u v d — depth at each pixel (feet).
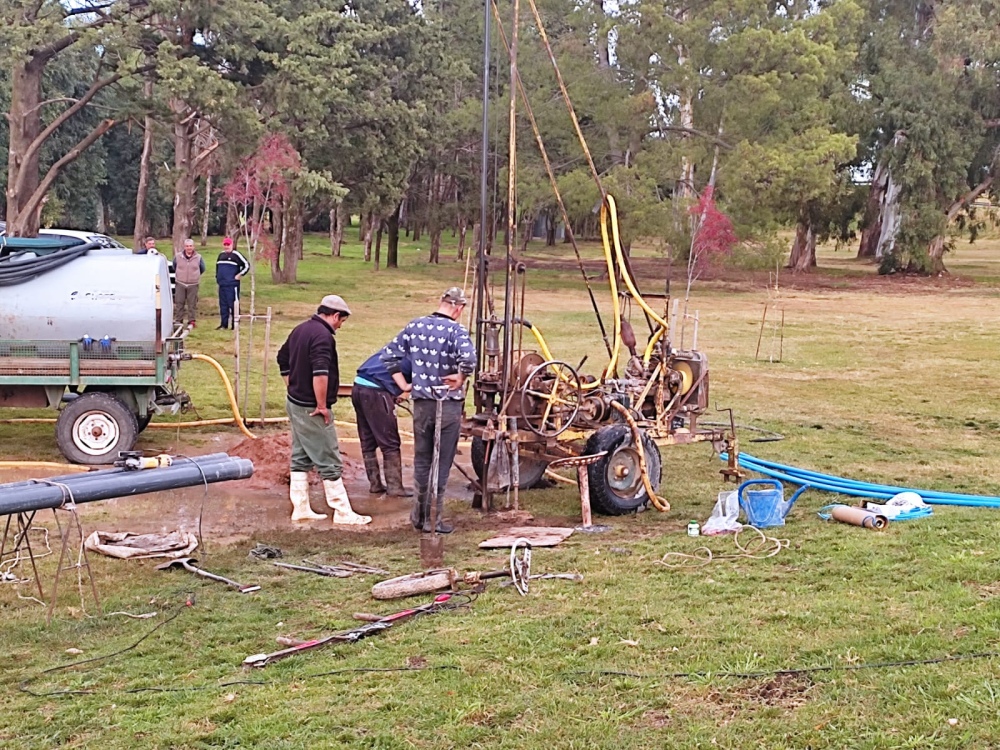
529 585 22.25
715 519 27.22
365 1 115.03
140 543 25.49
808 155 112.27
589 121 131.54
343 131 106.93
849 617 19.60
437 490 26.81
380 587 21.61
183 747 15.24
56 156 171.01
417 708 16.17
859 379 56.75
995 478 33.78
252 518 28.68
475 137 141.38
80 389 34.99
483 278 29.76
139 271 34.22
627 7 120.98
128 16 80.02
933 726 14.96
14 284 33.40
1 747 15.34
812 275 156.56
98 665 18.40
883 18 156.46
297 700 16.63
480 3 155.63
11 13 77.87
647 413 31.45
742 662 17.57
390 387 31.12
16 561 22.75
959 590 21.01
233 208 113.19
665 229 114.42
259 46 88.48
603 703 16.22
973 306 107.24
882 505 28.81
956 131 147.74
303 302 94.94
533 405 30.40
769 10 130.62
